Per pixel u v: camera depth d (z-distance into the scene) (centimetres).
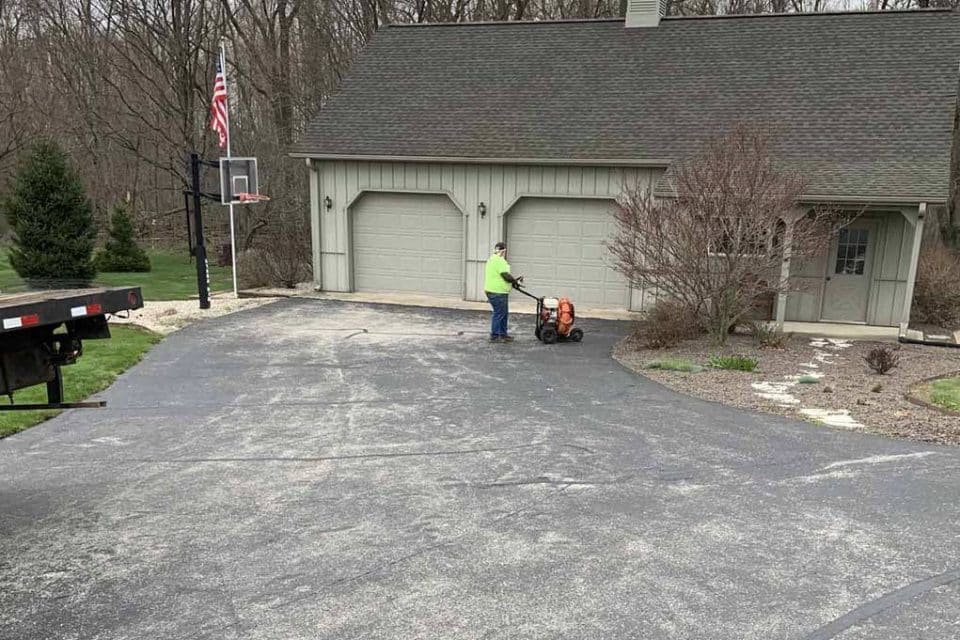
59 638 331
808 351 1047
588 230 1454
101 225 2716
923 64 1362
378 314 1373
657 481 529
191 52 2633
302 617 348
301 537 437
